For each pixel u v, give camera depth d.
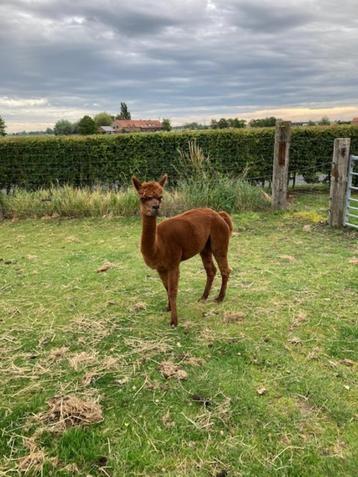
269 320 4.51
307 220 8.77
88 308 4.94
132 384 3.46
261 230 8.21
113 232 8.45
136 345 4.07
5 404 3.26
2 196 10.38
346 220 8.16
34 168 11.34
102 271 6.14
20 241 8.05
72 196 10.07
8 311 4.92
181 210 9.44
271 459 2.70
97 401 3.23
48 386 3.47
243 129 11.93
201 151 10.82
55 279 5.89
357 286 5.35
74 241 7.89
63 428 2.97
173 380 3.50
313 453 2.73
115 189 11.32
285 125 9.13
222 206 9.45
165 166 11.53
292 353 3.88
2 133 15.66
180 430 2.95
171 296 4.37
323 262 6.29
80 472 2.63
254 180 12.22
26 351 4.03
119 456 2.74
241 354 3.87
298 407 3.15
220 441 2.84
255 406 3.16
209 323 4.48
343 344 4.02
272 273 5.89
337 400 3.21
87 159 11.38
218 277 5.80
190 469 2.63
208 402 3.22
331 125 12.99
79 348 4.06
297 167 12.48
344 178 7.94
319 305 4.83
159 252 4.16
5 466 2.69
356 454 2.72
